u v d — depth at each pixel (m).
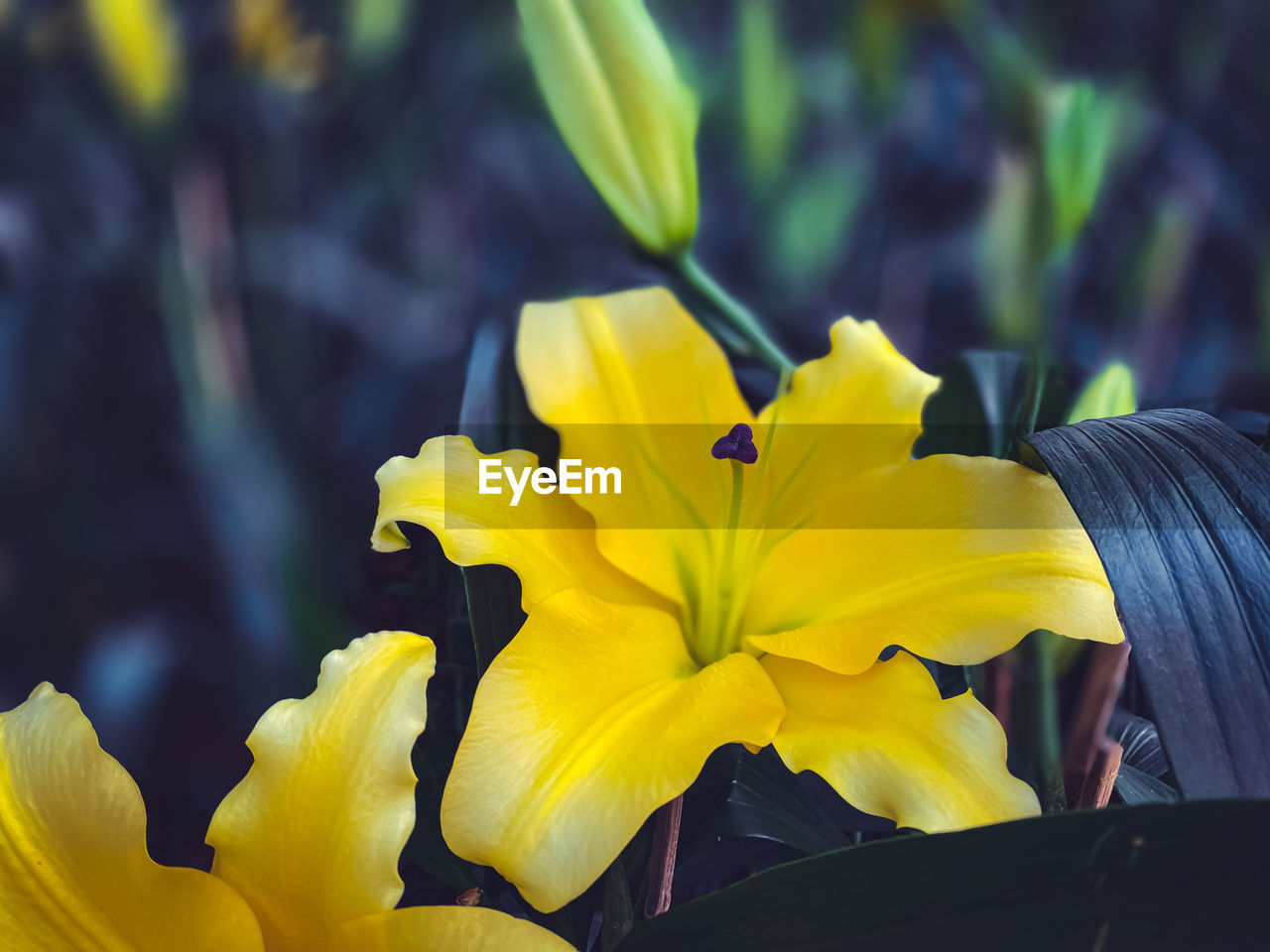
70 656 1.34
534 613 0.39
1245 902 0.33
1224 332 1.40
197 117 1.14
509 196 1.64
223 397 1.12
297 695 1.08
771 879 0.35
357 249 1.60
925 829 0.37
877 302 1.34
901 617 0.40
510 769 0.37
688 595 0.42
